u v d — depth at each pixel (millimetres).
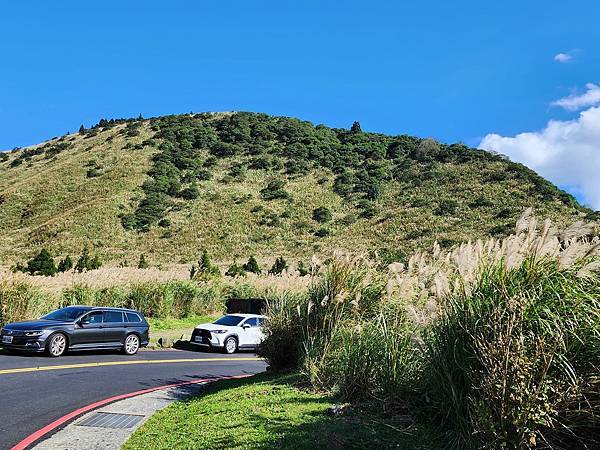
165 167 91188
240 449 5410
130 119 134750
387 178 88562
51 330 16203
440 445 4949
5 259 62875
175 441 6344
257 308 27750
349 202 80812
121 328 18078
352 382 7195
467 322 4895
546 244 4754
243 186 87562
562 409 4297
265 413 6859
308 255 62750
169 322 26875
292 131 110688
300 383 8914
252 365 17484
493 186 76062
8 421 8086
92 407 9320
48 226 72562
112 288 25281
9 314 18875
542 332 4375
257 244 68000
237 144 104875
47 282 22547
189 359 18172
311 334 9578
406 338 6793
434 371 5371
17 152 124062
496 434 4273
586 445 4336
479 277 5121
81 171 93312
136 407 9359
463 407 4891
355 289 9078
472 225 63438
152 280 28391
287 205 80250
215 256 64438
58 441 7027
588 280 4598
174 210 78250
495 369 4367
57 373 13125
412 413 6000
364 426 5805
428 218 68438
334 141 109938
